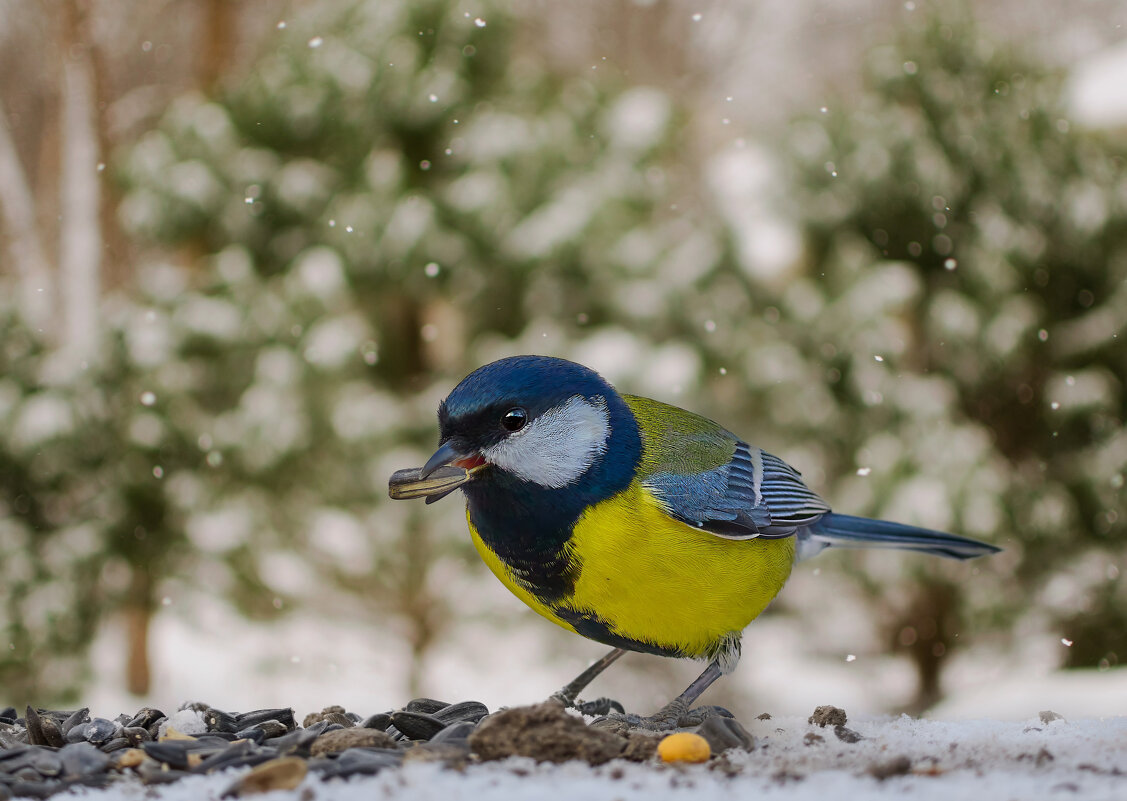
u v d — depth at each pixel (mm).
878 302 13836
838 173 14383
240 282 14281
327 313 14148
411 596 14234
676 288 13719
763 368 13578
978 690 14359
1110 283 14906
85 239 15375
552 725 3881
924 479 13273
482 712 4906
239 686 14070
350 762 3822
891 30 15508
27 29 17672
